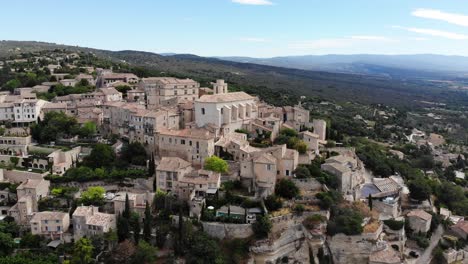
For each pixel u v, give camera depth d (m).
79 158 189.88
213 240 140.12
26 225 153.38
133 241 141.25
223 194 154.12
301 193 159.00
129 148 185.12
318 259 147.38
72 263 133.62
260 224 142.00
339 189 168.75
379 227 156.38
